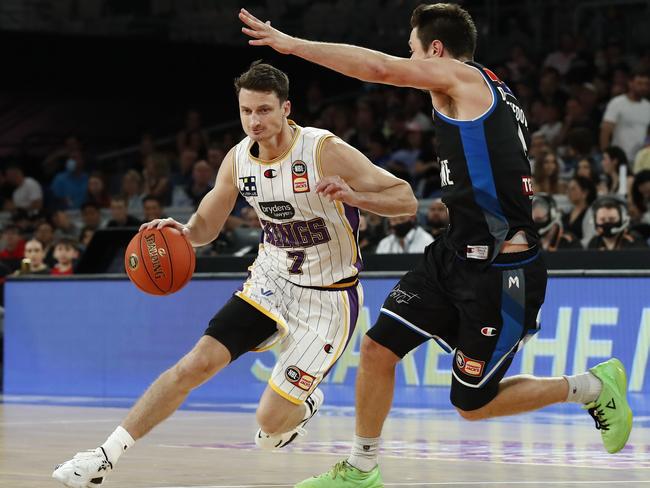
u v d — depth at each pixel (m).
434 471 8.89
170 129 31.86
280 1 32.56
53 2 32.75
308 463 9.45
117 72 31.41
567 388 7.93
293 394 8.12
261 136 7.73
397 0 31.16
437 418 13.27
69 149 28.77
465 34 7.59
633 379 13.96
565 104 24.27
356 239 8.23
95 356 17.55
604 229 15.31
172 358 16.86
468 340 7.45
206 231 8.41
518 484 8.12
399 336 7.59
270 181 7.97
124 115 31.86
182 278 8.18
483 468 9.06
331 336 8.13
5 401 16.38
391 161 23.03
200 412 14.43
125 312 17.28
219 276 16.47
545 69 24.69
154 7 33.22
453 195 7.37
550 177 19.08
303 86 32.22
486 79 7.36
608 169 18.84
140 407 7.46
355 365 15.61
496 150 7.27
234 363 16.62
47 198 27.69
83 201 27.19
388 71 7.13
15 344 18.27
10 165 28.31
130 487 8.06
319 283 8.11
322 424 12.73
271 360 16.30
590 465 9.25
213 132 30.20
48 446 10.84
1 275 20.39
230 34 32.75
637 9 28.27
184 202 23.92
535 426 12.51
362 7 31.70
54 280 17.94
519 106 7.55
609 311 14.12
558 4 29.17
